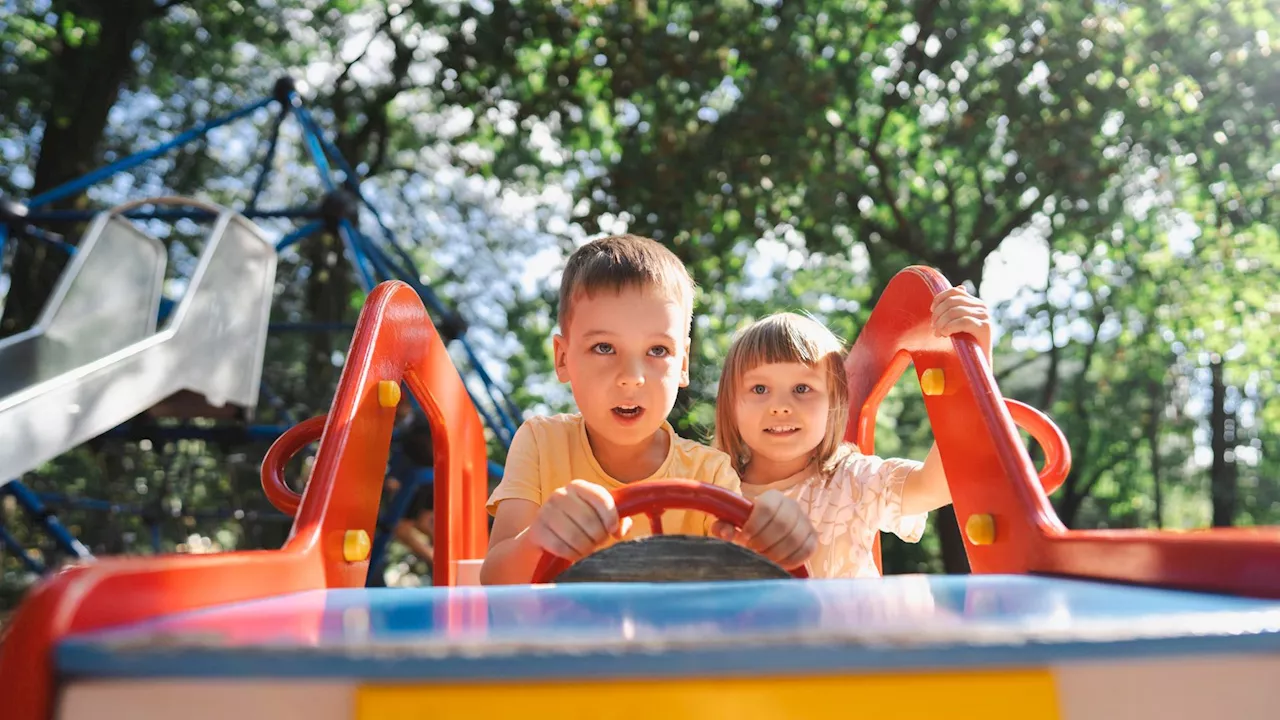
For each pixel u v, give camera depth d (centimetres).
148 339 546
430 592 124
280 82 873
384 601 110
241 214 720
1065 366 1944
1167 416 1772
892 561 1521
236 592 107
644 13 1120
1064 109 1098
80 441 477
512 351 1809
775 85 1076
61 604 75
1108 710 78
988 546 160
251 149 1736
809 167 1085
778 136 1069
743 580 133
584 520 148
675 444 226
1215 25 1127
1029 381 2006
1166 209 1318
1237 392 1773
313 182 1747
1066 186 1138
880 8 1186
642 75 1093
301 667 73
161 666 73
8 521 1172
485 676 73
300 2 1572
